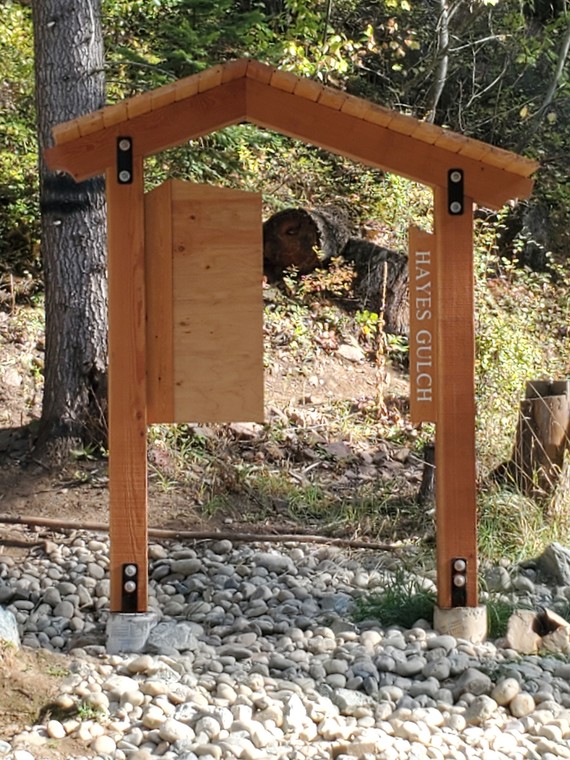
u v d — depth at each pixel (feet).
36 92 22.91
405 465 25.62
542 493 21.93
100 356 23.08
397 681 14.07
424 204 39.01
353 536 21.17
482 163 15.61
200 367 15.38
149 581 18.69
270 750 11.96
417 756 11.94
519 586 18.45
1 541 19.89
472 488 15.85
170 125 15.17
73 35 22.49
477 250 36.86
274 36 38.27
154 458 23.24
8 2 39.34
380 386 28.66
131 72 36.60
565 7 45.98
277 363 30.07
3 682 12.97
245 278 15.37
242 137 33.99
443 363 15.79
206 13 34.60
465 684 13.79
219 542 20.27
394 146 15.57
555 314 37.27
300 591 17.99
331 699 13.52
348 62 40.68
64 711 12.66
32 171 33.06
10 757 11.27
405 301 33.37
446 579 15.87
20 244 31.58
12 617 14.62
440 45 44.11
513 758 12.19
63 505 21.43
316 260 33.06
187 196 15.31
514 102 49.42
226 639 15.83
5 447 23.40
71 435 22.80
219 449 24.25
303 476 24.07
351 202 38.78
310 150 42.22
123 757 11.63
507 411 27.22
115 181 15.17
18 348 27.40
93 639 15.58
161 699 12.92
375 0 48.52
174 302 15.37
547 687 13.92
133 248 15.24
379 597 17.47
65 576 18.43
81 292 22.89
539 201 43.78
